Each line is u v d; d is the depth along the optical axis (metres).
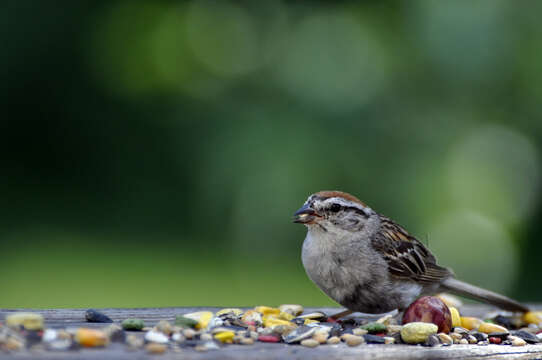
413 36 13.91
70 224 16.66
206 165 14.48
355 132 13.92
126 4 18.22
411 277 6.99
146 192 17.11
